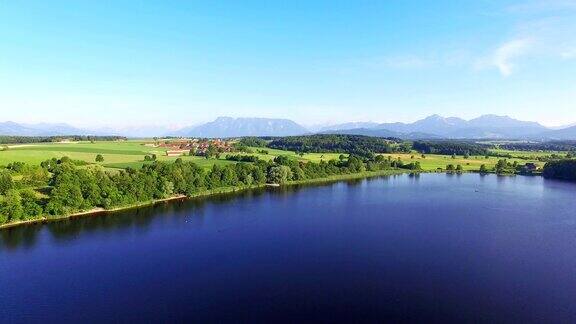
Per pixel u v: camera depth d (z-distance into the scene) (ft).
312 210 567.18
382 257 376.48
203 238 434.30
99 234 445.78
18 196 489.67
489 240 427.74
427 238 434.71
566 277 330.54
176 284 319.27
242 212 552.82
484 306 284.20
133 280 326.65
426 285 316.19
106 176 592.19
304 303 288.71
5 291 307.58
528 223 500.33
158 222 497.46
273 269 348.38
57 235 439.63
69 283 320.70
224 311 278.46
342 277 331.16
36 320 268.00
